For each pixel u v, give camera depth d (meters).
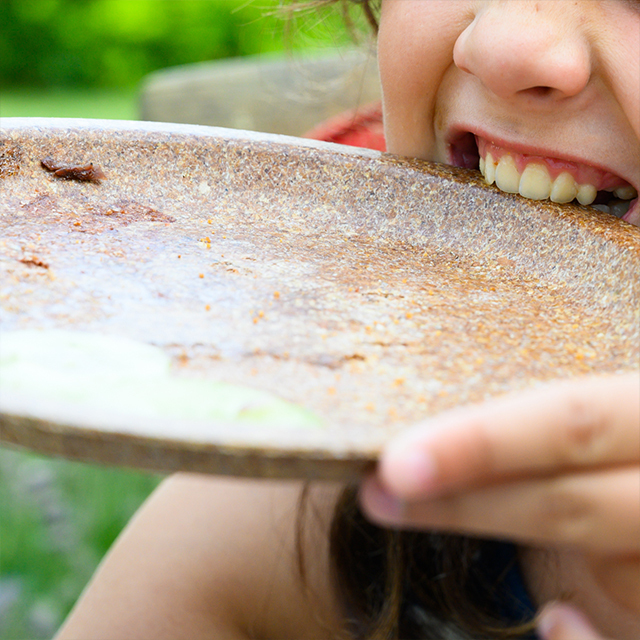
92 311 0.34
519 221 0.40
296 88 0.88
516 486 0.28
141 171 0.41
